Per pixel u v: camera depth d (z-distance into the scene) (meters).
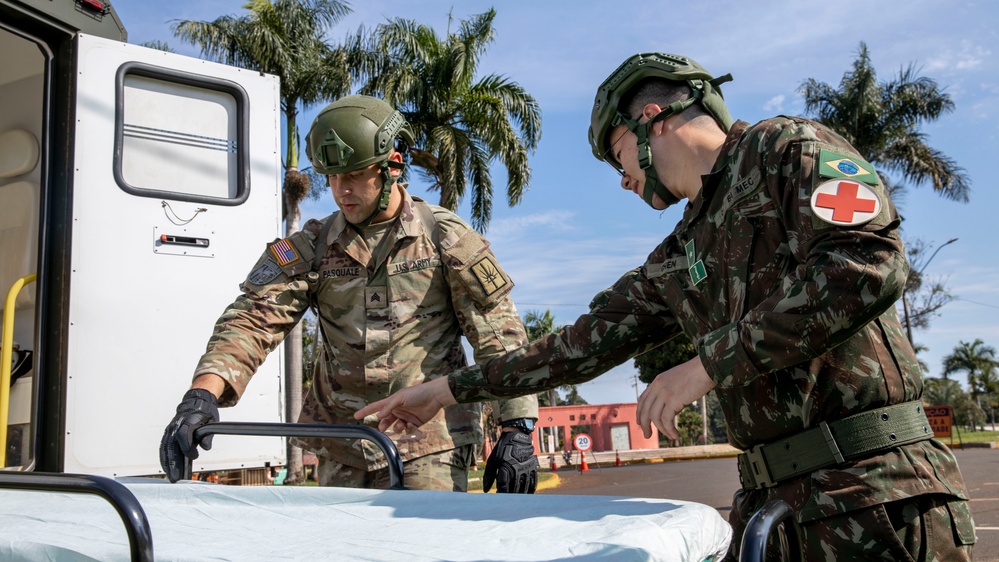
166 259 3.28
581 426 41.22
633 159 1.88
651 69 1.80
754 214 1.62
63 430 2.99
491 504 1.52
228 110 3.56
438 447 2.66
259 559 1.18
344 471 2.71
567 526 1.27
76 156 3.13
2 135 3.70
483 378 1.89
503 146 17.77
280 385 3.43
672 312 1.84
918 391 1.59
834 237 1.41
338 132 2.54
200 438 2.15
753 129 1.65
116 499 1.13
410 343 2.71
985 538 7.41
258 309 2.63
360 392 2.72
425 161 18.14
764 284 1.59
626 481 17.78
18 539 1.38
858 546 1.50
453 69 17.58
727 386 1.44
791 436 1.59
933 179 21.38
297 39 17.88
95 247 3.14
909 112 21.45
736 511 1.78
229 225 3.46
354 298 2.71
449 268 2.70
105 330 3.12
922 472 1.52
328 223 2.80
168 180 3.37
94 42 3.23
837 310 1.35
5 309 3.12
